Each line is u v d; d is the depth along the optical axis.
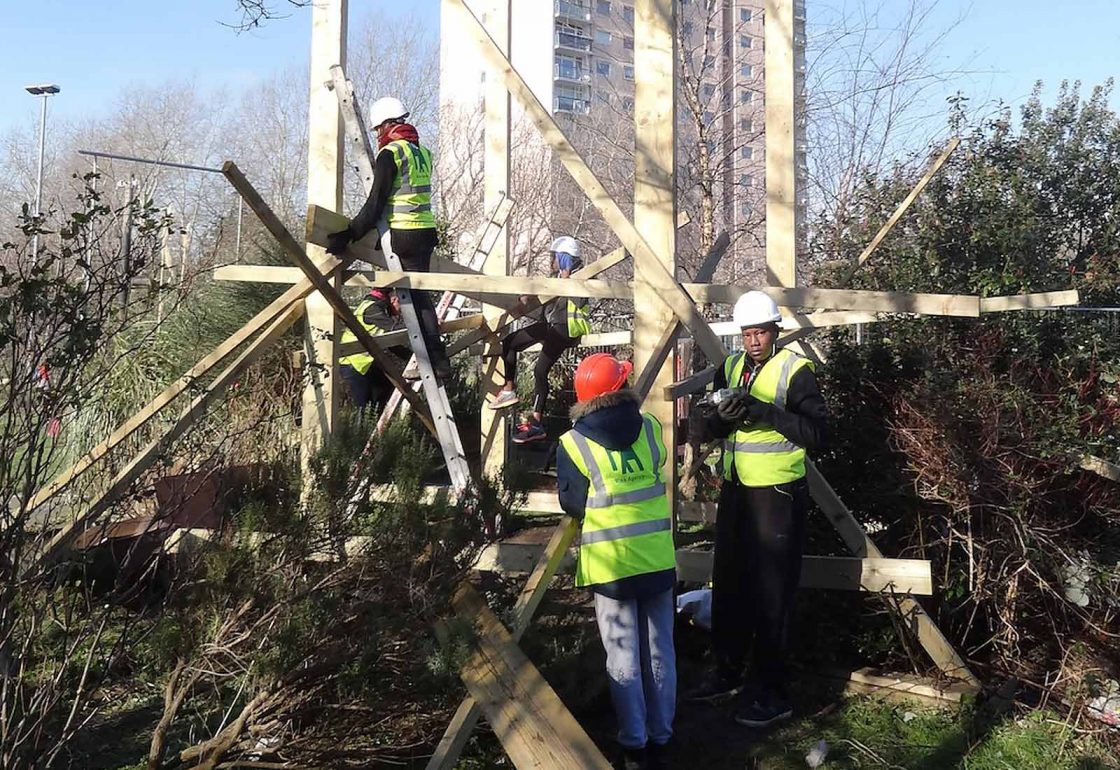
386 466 3.46
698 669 4.68
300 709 3.21
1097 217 7.13
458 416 7.38
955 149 7.25
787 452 4.11
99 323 3.06
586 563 3.55
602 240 15.96
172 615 3.14
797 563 4.14
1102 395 4.99
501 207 6.53
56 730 3.29
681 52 10.18
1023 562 4.46
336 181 4.93
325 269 4.69
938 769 3.73
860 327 6.38
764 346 4.16
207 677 3.31
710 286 4.54
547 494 6.33
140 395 7.14
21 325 2.98
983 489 4.52
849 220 7.89
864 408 5.06
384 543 3.23
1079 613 4.44
